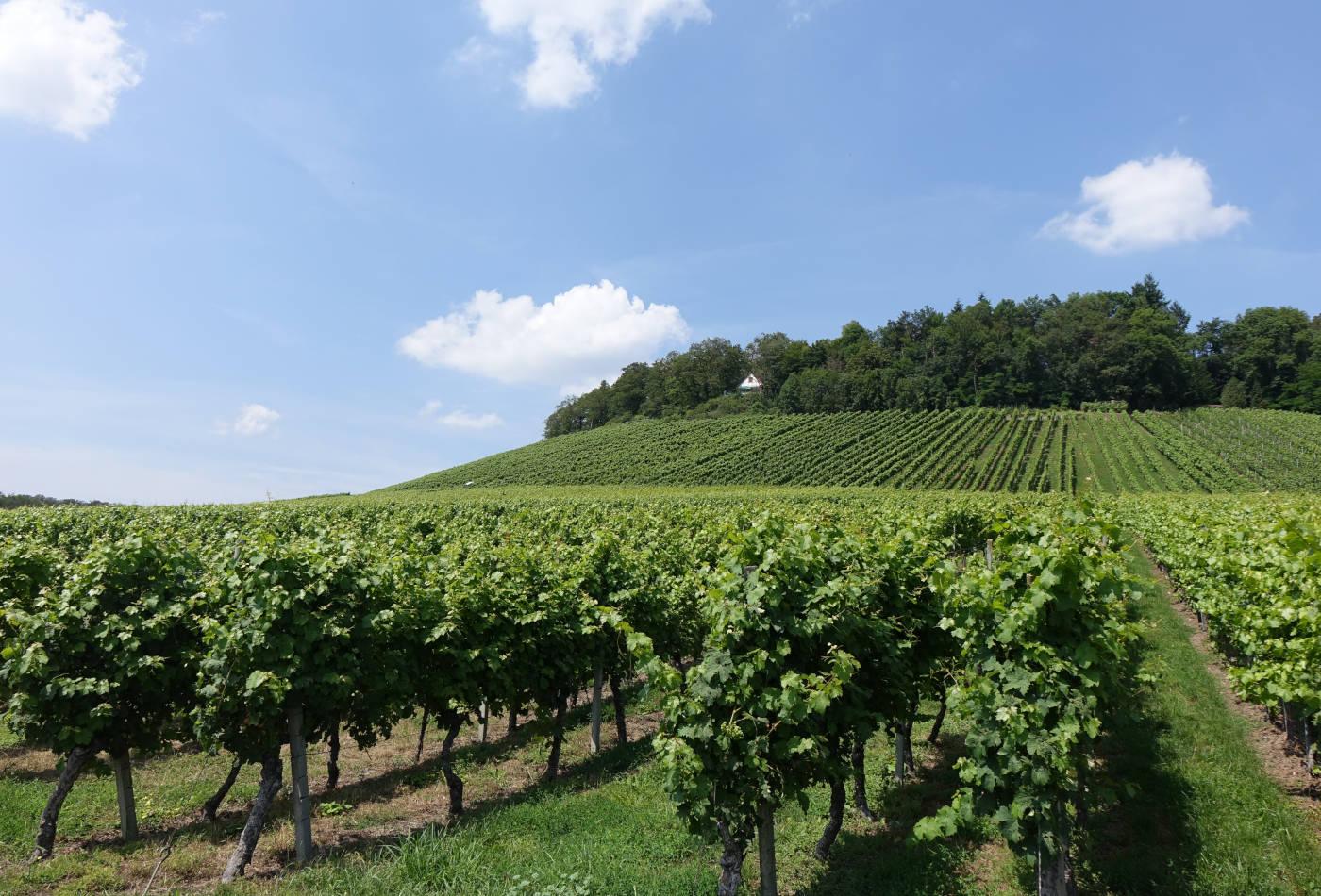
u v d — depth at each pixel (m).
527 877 5.96
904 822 7.56
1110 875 6.23
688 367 130.25
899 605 7.80
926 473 69.00
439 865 6.09
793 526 7.42
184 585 8.18
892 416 90.75
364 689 8.04
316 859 6.99
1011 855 6.70
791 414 95.94
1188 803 7.43
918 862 6.61
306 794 7.23
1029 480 64.75
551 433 137.38
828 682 5.72
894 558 8.05
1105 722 6.87
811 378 98.69
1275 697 7.98
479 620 8.95
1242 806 7.35
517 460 87.69
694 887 5.96
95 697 7.41
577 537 18.09
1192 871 6.23
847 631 6.22
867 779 8.64
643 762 9.88
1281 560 8.58
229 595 7.27
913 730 10.45
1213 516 16.75
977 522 21.17
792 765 5.98
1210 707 10.41
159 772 9.95
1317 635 7.38
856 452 76.62
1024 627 5.67
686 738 5.84
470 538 16.77
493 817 7.69
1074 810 6.68
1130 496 43.22
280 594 6.91
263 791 7.07
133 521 22.09
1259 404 94.94
